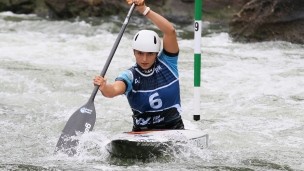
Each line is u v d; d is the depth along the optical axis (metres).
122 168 18.20
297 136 23.11
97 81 18.95
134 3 20.67
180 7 57.50
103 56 40.06
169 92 20.27
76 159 19.31
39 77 33.06
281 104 28.27
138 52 19.70
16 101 28.39
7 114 26.06
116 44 20.86
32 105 27.77
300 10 44.25
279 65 36.69
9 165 18.64
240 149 21.11
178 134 19.59
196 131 20.39
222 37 48.00
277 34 44.72
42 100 28.61
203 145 20.22
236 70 35.38
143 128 20.78
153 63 20.05
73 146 19.95
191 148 19.66
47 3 58.91
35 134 23.20
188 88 31.45
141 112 20.44
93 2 58.34
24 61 37.50
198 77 24.16
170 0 58.00
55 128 24.25
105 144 19.70
